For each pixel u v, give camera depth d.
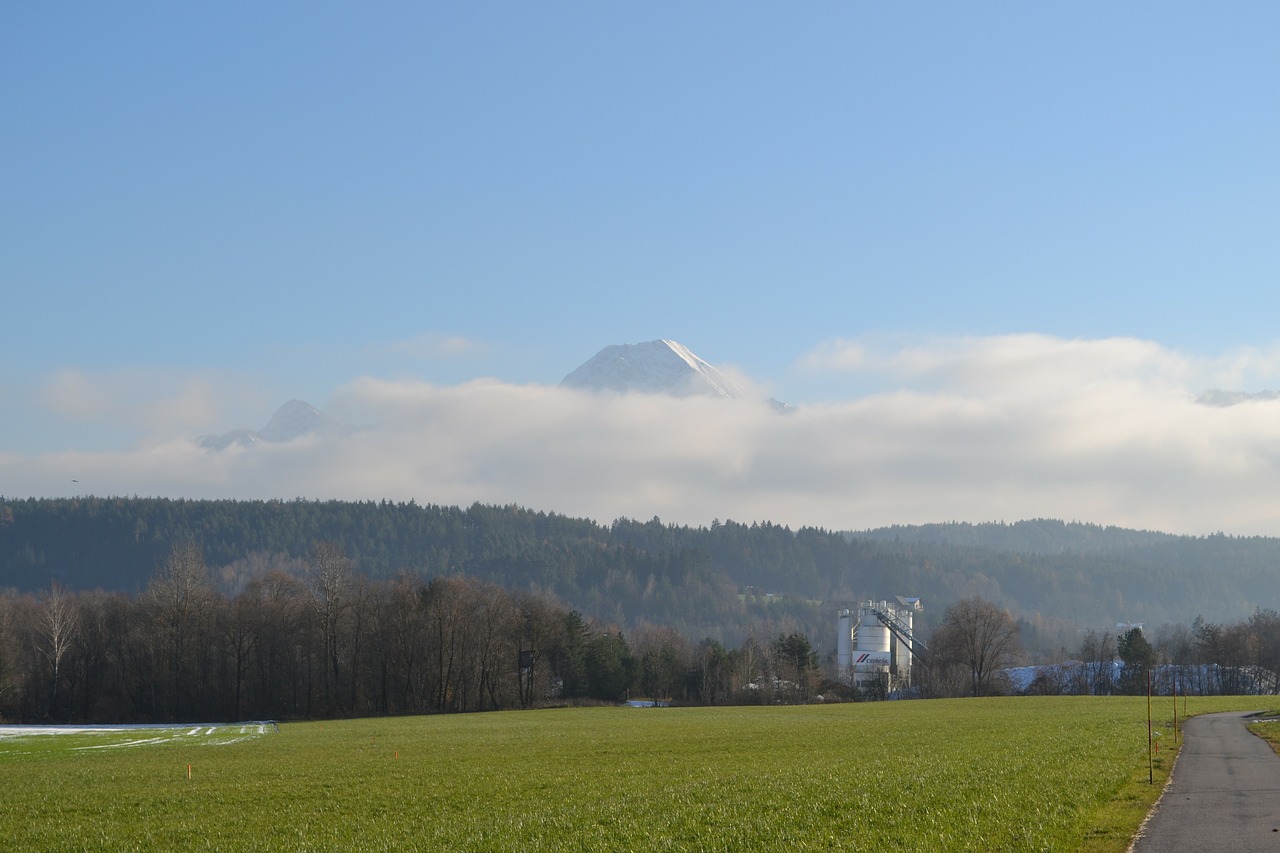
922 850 26.08
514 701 148.88
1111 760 44.81
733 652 187.25
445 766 56.00
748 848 27.91
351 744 76.75
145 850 33.31
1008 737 62.66
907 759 49.72
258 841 33.78
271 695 139.50
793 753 57.53
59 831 37.69
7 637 135.25
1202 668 179.75
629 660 172.62
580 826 33.06
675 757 57.38
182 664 137.12
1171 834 27.62
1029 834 27.31
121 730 104.81
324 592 143.75
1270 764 43.75
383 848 30.94
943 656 172.38
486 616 150.12
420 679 144.62
